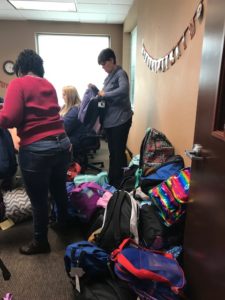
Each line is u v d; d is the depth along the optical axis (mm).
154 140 2105
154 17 2670
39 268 1693
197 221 1176
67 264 1475
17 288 1533
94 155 4375
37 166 1562
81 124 3148
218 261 952
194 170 1216
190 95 1746
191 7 1704
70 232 2102
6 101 1450
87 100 2695
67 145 1715
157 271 1220
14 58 5305
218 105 967
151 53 2842
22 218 2213
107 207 1680
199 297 1144
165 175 1821
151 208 1634
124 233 1517
